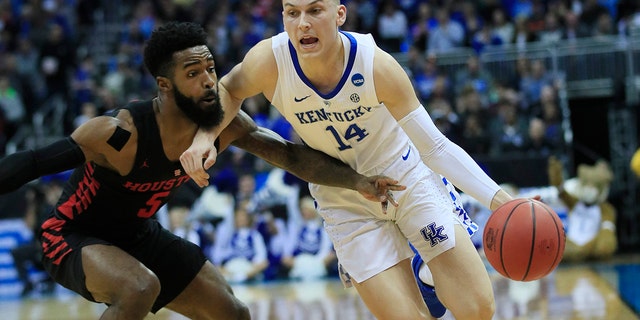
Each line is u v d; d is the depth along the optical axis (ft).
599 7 44.45
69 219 13.20
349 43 12.48
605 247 35.06
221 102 13.03
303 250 34.01
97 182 12.83
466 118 37.70
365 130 13.17
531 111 39.04
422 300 13.62
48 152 12.09
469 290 13.01
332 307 24.90
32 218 35.14
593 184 35.32
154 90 43.27
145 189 13.00
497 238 12.08
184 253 13.89
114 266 12.28
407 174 13.55
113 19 53.36
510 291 26.78
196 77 12.21
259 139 13.91
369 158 13.53
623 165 40.42
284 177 34.68
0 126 42.75
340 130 13.15
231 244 33.78
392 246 13.64
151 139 12.50
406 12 48.62
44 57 46.68
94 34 51.57
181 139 12.73
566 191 34.76
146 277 12.24
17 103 43.86
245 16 48.19
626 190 39.81
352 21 46.44
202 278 13.91
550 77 40.65
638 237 38.91
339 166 13.53
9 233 37.24
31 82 45.47
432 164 12.75
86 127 12.28
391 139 13.48
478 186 12.56
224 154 36.55
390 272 13.46
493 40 43.91
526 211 12.03
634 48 41.55
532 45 42.06
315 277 34.01
